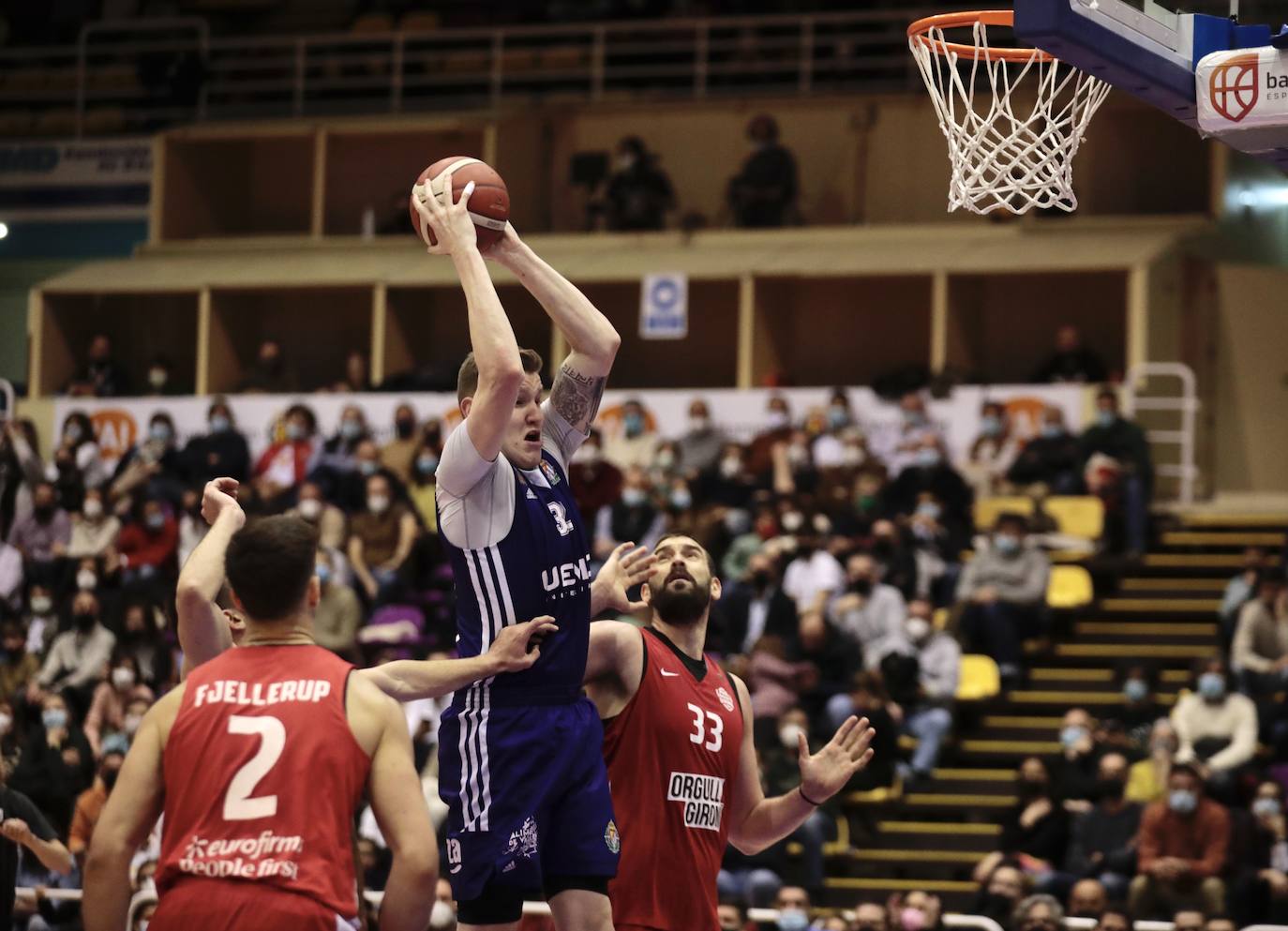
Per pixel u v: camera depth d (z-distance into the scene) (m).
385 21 30.89
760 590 18.66
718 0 29.06
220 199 29.98
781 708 17.19
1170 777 14.91
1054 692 18.78
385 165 29.33
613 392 23.89
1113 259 23.67
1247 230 25.92
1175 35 7.96
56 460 23.12
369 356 28.62
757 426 23.30
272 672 5.64
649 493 20.84
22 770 16.38
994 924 13.45
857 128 27.31
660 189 26.92
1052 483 21.25
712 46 28.20
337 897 5.46
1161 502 22.95
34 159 30.20
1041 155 8.41
